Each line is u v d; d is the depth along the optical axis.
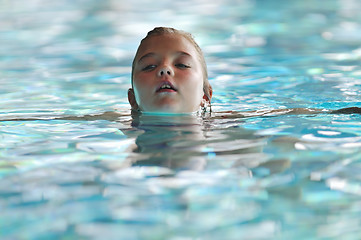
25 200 2.90
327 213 2.68
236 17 16.52
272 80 8.59
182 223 2.55
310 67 9.55
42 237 2.42
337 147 4.00
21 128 5.06
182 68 5.87
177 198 2.89
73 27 15.02
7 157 3.84
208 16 16.80
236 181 3.18
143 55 5.96
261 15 16.89
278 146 4.05
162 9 18.53
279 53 11.11
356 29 13.90
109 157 3.79
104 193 2.99
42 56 11.12
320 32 13.64
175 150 3.97
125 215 2.66
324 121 5.17
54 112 6.30
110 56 11.19
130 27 14.88
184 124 5.14
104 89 8.09
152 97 5.77
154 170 3.42
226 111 6.13
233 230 2.48
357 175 3.28
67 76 9.12
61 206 2.80
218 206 2.77
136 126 5.06
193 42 6.39
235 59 10.62
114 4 20.05
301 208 2.75
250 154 3.81
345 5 18.72
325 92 7.48
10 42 12.84
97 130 4.91
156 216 2.64
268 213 2.68
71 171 3.44
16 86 8.21
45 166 3.58
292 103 6.78
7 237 2.42
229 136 4.49
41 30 14.52
